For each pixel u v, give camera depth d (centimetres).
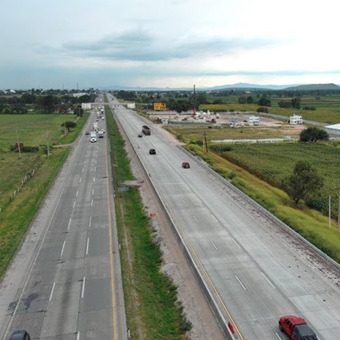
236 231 4484
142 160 8569
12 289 3397
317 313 2908
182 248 3969
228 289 3253
